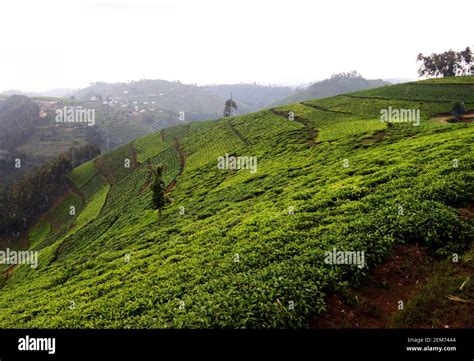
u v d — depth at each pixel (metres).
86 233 64.69
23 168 187.12
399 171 28.94
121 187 98.75
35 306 26.08
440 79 120.81
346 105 108.00
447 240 17.91
